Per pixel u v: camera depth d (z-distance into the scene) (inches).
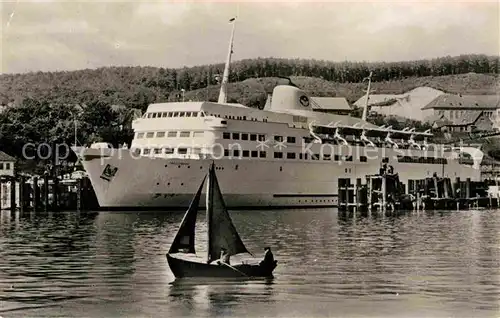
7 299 1321.4
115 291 1370.6
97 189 2802.7
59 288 1401.3
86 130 4884.4
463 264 1705.2
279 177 3179.1
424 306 1295.5
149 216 2763.3
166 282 1444.4
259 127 3075.8
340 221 2802.7
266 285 1429.6
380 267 1648.6
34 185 3221.0
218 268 1465.3
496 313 1259.2
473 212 3464.6
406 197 3572.8
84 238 2119.8
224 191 2984.7
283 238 2191.2
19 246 1953.7
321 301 1317.7
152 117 2994.6
